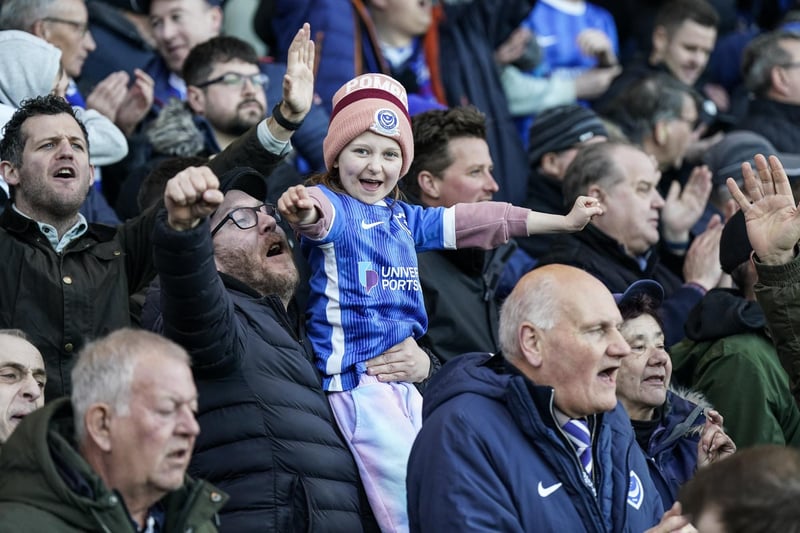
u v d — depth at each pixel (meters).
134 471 9.65
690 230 18.41
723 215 18.83
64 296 12.31
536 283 11.33
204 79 17.00
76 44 16.67
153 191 14.60
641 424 13.14
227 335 11.04
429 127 15.32
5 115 14.41
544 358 11.17
